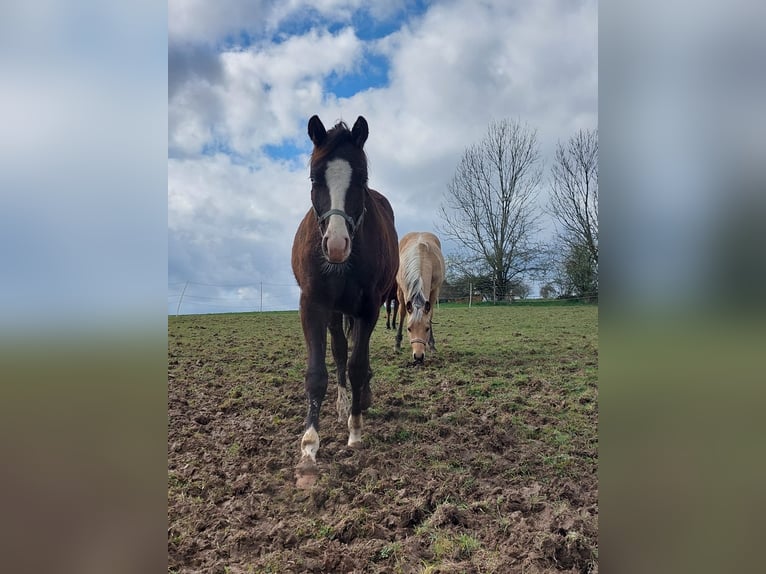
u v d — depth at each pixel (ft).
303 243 12.78
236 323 49.16
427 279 25.62
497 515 8.86
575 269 73.31
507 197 83.20
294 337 37.50
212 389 19.90
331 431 14.19
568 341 33.09
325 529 8.59
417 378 21.11
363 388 13.78
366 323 13.11
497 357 26.58
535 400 17.12
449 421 14.73
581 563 7.25
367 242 12.49
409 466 11.35
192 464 11.71
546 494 9.76
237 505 9.63
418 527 8.55
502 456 12.02
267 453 12.59
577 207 72.28
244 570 7.52
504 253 82.84
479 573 7.10
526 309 63.87
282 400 17.71
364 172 11.79
